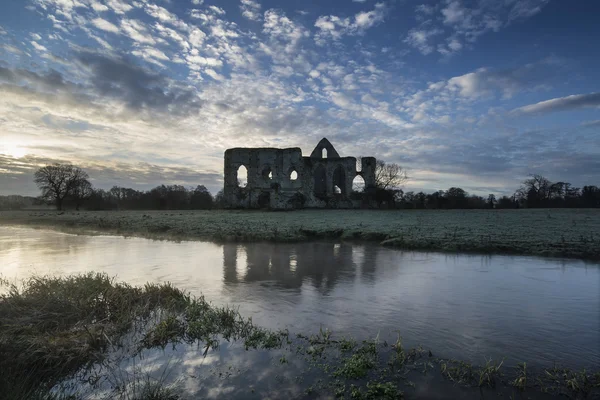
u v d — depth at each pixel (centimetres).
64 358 598
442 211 4766
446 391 508
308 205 5462
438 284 1079
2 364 555
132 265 1395
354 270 1285
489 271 1259
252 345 661
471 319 779
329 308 861
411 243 1848
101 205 8438
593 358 597
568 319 774
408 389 515
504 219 3228
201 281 1131
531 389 510
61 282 938
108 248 1867
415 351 627
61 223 3622
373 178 5616
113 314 783
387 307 863
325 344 659
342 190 5862
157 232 2647
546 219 3180
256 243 2041
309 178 5531
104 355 625
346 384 532
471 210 5091
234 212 4719
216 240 2164
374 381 536
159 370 580
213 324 744
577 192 7488
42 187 7494
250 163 5534
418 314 812
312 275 1209
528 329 720
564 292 982
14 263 1445
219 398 499
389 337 689
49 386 541
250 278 1170
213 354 632
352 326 747
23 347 605
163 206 8312
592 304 875
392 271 1267
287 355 623
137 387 530
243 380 546
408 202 5988
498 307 856
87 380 555
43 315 730
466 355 612
